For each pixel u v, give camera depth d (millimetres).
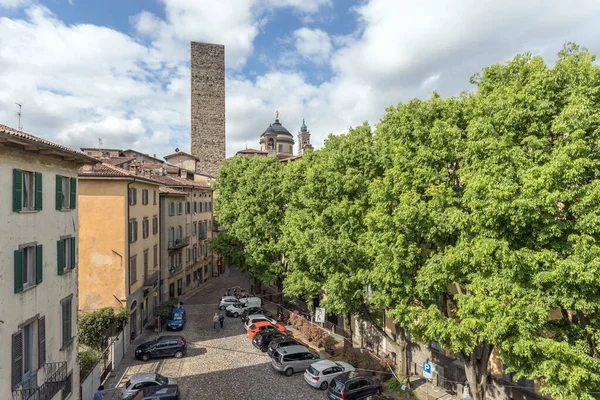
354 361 25766
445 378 23031
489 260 13461
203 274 57656
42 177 15602
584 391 11758
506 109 13477
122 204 29156
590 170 11805
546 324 13406
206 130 82062
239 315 39031
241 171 43094
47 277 15828
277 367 24594
